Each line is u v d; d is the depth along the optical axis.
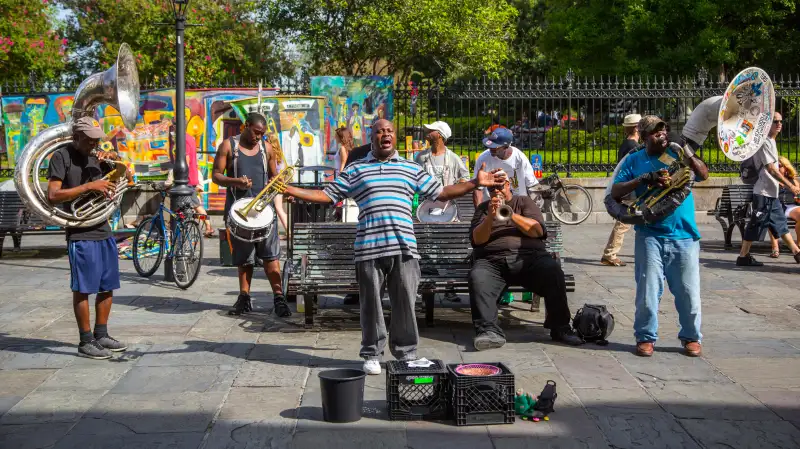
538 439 4.20
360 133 14.18
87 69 28.83
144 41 25.38
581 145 20.84
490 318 5.98
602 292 8.27
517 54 38.19
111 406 4.71
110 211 5.77
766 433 4.26
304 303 6.81
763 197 9.65
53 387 5.08
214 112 13.84
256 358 5.75
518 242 6.24
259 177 7.19
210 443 4.13
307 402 4.79
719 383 5.13
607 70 25.80
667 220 5.70
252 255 7.08
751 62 25.98
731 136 5.82
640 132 5.81
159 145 13.84
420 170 5.32
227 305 7.66
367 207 5.21
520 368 5.48
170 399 4.83
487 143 7.11
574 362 5.62
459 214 9.12
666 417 4.50
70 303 7.82
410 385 4.49
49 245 12.44
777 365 5.53
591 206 15.02
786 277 9.01
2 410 4.64
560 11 27.44
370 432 4.30
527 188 7.22
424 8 19.45
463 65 20.95
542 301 7.71
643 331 5.79
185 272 8.64
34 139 5.62
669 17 23.97
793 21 25.11
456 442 4.15
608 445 4.11
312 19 21.89
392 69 22.42
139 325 6.79
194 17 24.97
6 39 22.97
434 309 7.38
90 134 5.59
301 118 13.73
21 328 6.75
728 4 23.52
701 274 9.21
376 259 5.18
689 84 15.20
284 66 27.34
